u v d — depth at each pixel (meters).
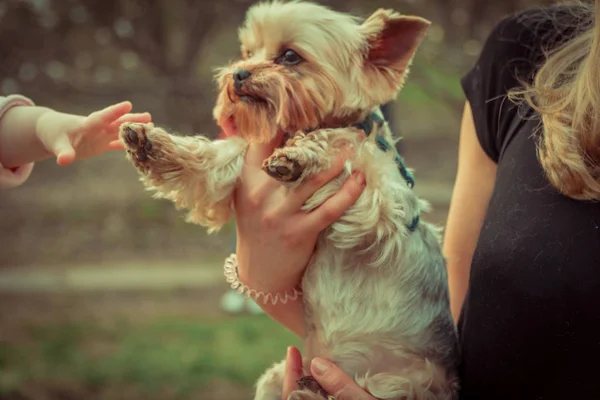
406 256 2.24
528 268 1.91
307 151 2.09
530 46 2.30
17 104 2.26
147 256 10.41
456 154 17.11
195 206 2.25
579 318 1.83
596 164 1.87
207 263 10.15
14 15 13.93
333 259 2.25
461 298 2.47
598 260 1.83
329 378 2.07
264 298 2.25
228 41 18.61
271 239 2.15
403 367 2.25
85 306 8.23
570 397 1.86
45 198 13.28
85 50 15.66
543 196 1.96
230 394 5.83
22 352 6.67
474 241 2.43
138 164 2.17
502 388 1.99
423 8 13.79
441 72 14.21
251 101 2.31
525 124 2.13
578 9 2.30
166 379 6.09
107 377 6.14
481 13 13.61
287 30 2.33
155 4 14.01
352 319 2.24
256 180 2.19
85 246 10.77
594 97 1.86
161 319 7.77
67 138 2.10
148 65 14.82
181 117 13.95
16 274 9.40
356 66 2.35
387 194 2.19
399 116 21.23
